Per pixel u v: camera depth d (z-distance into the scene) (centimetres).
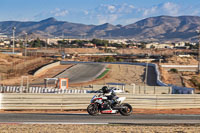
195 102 3089
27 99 2678
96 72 10800
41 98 2705
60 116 2167
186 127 1742
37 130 1541
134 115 2297
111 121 1944
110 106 2139
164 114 2447
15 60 13588
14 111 2588
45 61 14188
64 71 10950
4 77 9181
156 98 2939
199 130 1644
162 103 2952
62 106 2739
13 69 11056
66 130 1557
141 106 2903
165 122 1964
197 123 1944
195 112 2744
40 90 5938
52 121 1906
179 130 1623
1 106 2631
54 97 2730
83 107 2780
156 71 10462
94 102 2150
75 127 1658
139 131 1562
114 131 1552
